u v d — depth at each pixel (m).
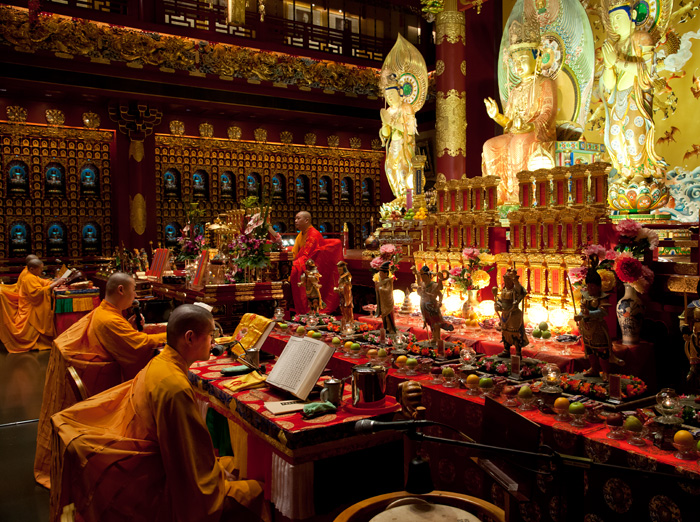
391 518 1.98
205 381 3.63
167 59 14.24
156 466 2.59
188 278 8.55
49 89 13.10
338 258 8.12
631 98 6.53
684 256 7.11
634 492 2.55
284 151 17.55
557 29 7.61
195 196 16.58
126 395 3.00
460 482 3.51
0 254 14.16
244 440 3.28
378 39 18.14
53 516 2.74
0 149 14.12
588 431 2.87
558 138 7.80
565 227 5.42
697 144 8.38
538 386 3.44
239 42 14.93
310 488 2.70
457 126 12.52
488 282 5.81
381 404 3.00
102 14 13.38
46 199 14.73
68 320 9.66
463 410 3.54
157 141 15.80
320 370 3.15
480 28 12.89
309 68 16.14
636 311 4.62
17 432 5.42
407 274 7.91
